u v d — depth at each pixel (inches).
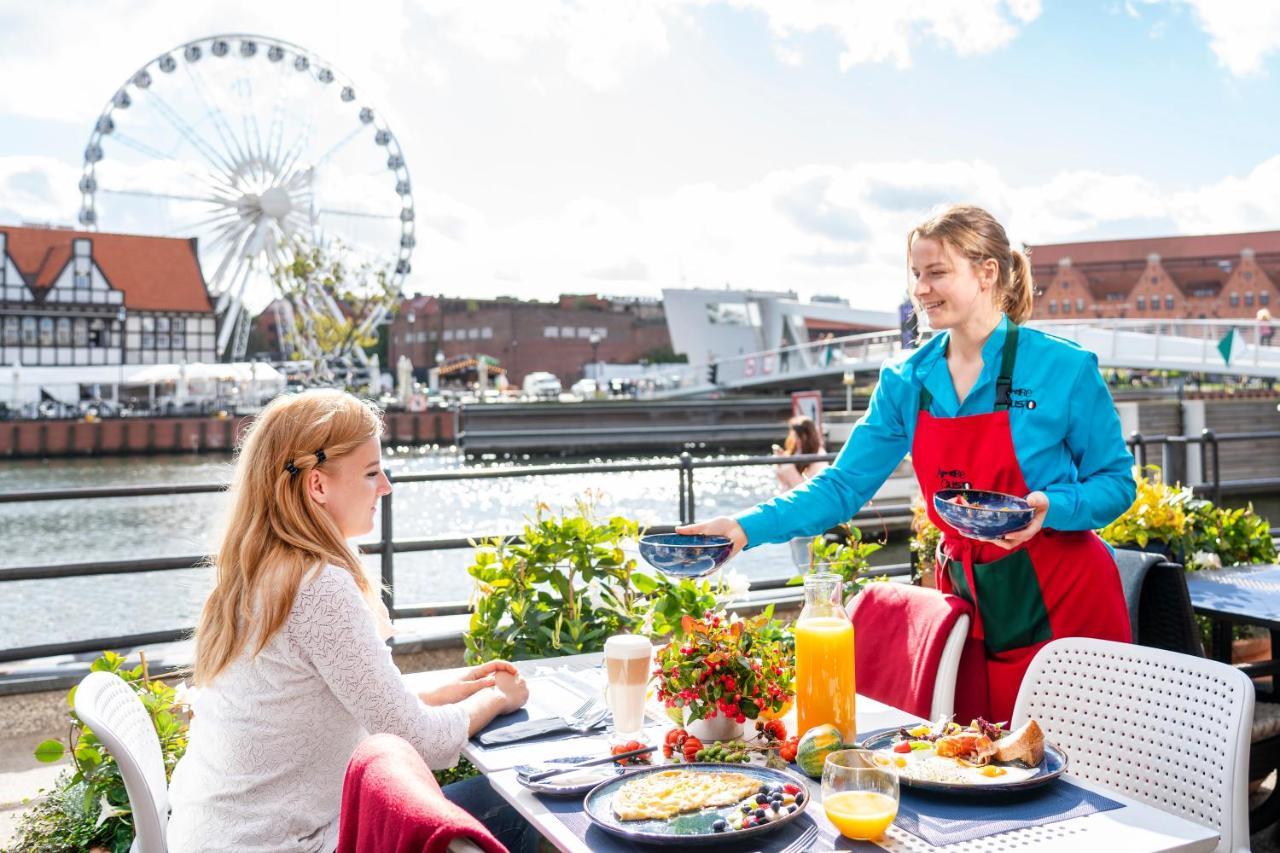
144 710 81.4
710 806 61.4
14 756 161.9
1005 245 95.7
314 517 74.0
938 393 98.0
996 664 96.0
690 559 85.7
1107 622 94.4
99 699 73.4
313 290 1887.3
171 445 1904.5
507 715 84.0
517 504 1008.2
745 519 95.7
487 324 3432.6
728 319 2810.0
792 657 78.2
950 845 57.1
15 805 141.6
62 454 1855.3
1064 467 95.0
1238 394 1406.3
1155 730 78.5
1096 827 59.0
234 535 73.3
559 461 1739.7
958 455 96.7
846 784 58.2
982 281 94.4
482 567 140.2
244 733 71.0
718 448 1879.9
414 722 72.5
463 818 45.5
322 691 72.1
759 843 57.5
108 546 904.9
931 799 63.4
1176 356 1333.7
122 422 1878.7
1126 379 1551.4
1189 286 3767.2
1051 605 94.0
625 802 61.4
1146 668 80.1
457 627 198.8
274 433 74.3
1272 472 915.4
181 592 633.6
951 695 90.4
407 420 2005.4
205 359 2541.8
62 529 1015.0
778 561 507.2
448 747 74.2
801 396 560.1
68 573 169.3
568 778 66.6
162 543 919.7
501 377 2947.8
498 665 85.7
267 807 70.6
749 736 76.8
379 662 72.2
